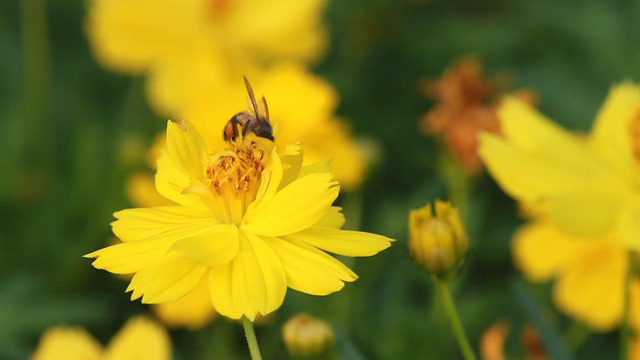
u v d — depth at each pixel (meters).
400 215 0.71
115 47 0.81
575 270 0.65
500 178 0.53
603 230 0.52
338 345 0.53
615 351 0.71
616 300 0.64
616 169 0.54
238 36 0.84
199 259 0.45
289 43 0.85
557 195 0.52
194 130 0.47
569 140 0.54
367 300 0.69
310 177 0.46
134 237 0.46
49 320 0.68
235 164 0.47
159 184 0.48
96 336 0.71
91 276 0.75
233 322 0.66
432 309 0.67
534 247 0.65
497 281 0.77
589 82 0.83
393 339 0.66
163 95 0.80
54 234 0.76
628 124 0.54
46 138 0.84
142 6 0.82
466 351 0.50
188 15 0.82
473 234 0.71
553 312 0.70
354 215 0.69
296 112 0.64
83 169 0.79
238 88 0.63
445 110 0.69
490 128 0.67
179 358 0.69
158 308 0.64
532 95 0.69
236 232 0.46
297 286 0.45
